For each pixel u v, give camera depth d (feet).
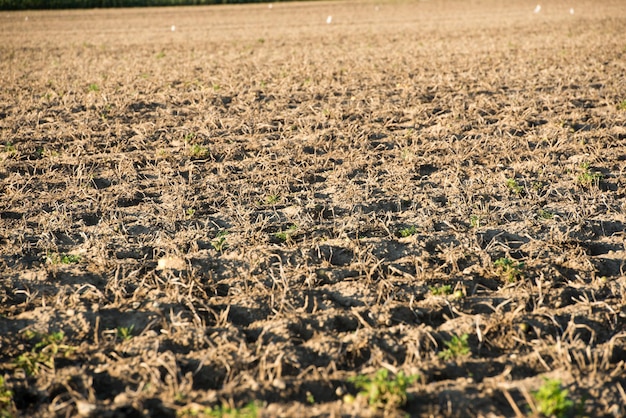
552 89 40.52
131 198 23.67
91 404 12.52
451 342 14.58
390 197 23.31
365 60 54.49
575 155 27.66
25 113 36.50
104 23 96.84
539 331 14.99
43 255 19.10
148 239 20.13
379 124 32.83
